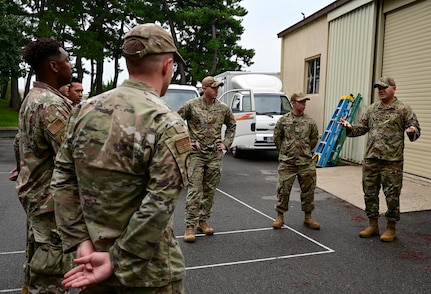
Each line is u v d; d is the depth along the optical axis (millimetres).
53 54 2484
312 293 3330
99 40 27625
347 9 10102
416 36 8062
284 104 11656
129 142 1506
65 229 1621
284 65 14594
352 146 9945
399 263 3959
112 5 27484
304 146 4957
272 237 4723
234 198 6719
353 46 9992
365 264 3930
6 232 4832
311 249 4328
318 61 12195
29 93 2500
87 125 1562
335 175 8516
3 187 7422
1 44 18750
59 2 26953
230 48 26734
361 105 9594
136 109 1535
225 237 4711
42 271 2451
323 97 11523
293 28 13383
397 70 8703
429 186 7219
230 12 25453
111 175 1521
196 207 4594
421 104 7945
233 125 4914
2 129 21109
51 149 2438
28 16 26781
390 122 4461
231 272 3730
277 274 3693
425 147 7793
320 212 5867
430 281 3568
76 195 1644
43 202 2439
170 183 1479
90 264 1516
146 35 1610
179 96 9500
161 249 1619
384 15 9070
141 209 1464
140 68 1624
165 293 1625
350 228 5094
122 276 1494
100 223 1564
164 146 1494
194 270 3768
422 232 4910
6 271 3674
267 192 7195
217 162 4727
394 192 4480
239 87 12430
